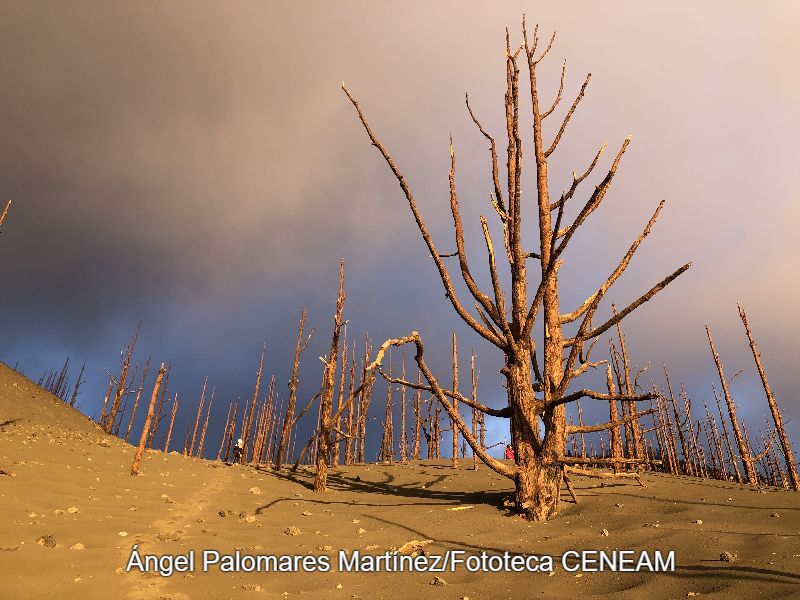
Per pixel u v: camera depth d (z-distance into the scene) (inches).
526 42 456.8
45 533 239.9
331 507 425.7
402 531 314.3
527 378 399.9
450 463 821.2
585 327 372.5
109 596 173.8
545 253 424.2
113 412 1222.3
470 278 416.5
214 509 376.2
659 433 1028.5
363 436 1003.3
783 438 658.2
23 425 797.2
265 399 1151.0
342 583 202.4
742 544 216.1
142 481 441.7
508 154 441.7
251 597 182.1
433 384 414.6
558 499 364.2
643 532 262.1
